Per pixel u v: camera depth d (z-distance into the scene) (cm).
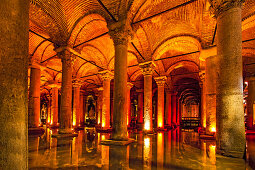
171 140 959
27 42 242
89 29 1067
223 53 515
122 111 764
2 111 202
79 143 792
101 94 2327
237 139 466
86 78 2356
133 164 459
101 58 1515
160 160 505
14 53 219
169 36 1227
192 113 4009
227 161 458
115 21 786
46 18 909
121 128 764
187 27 1102
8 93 209
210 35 988
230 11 512
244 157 453
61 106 1012
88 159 506
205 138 990
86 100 3334
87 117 3278
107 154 573
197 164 465
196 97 3706
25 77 234
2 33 211
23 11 236
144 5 825
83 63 1777
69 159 504
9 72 212
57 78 2034
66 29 985
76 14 950
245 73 1644
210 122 1020
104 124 1488
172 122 2520
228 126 479
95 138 994
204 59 1063
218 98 513
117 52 788
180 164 464
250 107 1612
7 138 204
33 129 1170
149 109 1291
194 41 1138
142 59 1301
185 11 984
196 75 2048
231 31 505
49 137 993
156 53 1309
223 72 507
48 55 1390
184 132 1558
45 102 3462
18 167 212
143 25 1080
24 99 228
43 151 614
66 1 877
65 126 1008
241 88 488
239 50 498
